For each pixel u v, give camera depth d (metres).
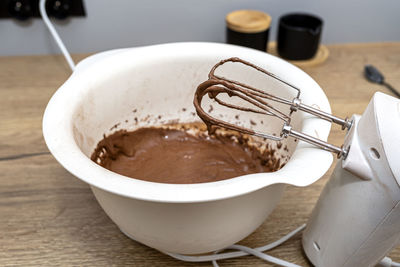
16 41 0.96
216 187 0.42
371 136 0.45
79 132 0.58
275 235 0.63
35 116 0.81
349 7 0.93
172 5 0.91
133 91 0.65
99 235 0.62
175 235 0.50
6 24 0.93
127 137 0.68
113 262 0.59
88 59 0.64
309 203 0.67
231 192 0.42
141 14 0.92
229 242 0.54
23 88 0.87
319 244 0.56
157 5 0.91
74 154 0.47
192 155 0.69
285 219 0.65
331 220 0.53
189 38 0.96
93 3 0.90
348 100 0.82
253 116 0.67
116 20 0.93
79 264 0.59
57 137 0.50
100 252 0.60
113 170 0.66
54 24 0.93
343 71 0.90
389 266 0.57
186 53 0.65
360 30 0.97
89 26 0.94
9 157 0.73
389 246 0.51
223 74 0.66
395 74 0.89
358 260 0.53
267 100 0.63
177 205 0.44
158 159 0.68
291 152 0.60
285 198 0.67
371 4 0.93
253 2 0.91
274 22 0.95
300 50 0.88
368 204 0.48
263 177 0.44
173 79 0.67
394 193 0.45
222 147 0.71
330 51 0.96
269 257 0.59
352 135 0.48
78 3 0.90
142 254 0.60
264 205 0.51
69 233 0.62
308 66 0.90
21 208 0.66
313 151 0.48
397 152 0.43
